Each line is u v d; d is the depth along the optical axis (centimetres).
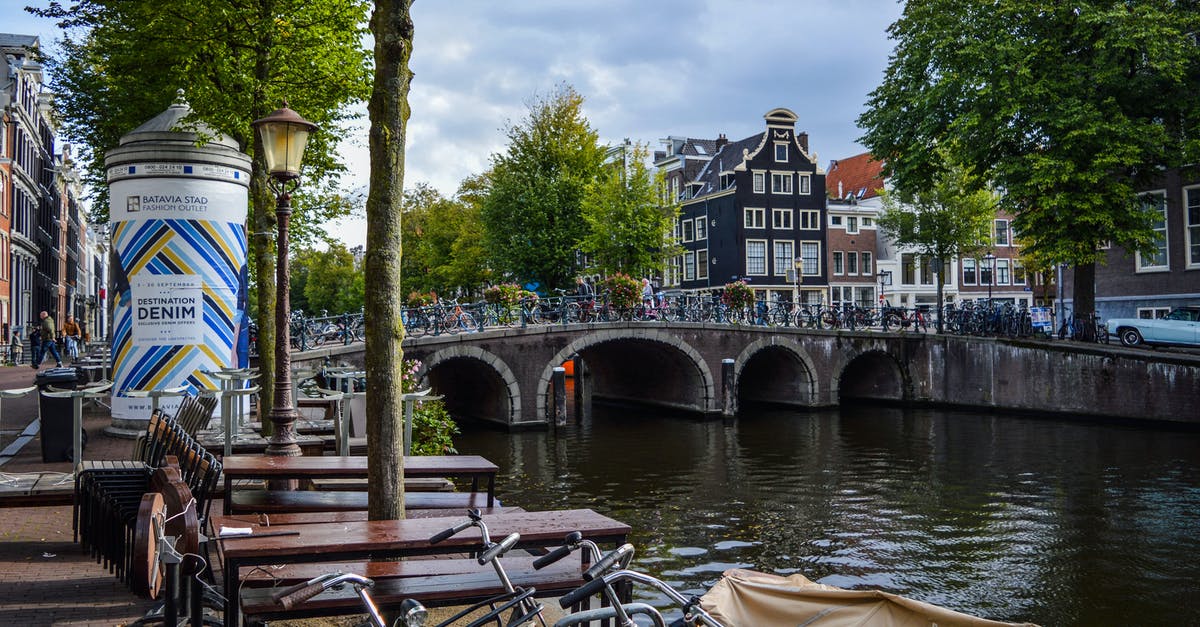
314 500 637
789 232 4800
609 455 2295
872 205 5500
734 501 1692
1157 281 3069
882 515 1560
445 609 541
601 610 295
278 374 842
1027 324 3027
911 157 2836
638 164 3572
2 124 3550
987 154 2767
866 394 3706
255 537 404
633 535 1425
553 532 432
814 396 3366
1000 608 1069
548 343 2894
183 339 1093
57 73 1966
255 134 1216
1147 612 1051
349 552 390
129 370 1102
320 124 1792
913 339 3450
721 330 3200
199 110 1205
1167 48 2322
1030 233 2730
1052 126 2492
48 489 754
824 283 4884
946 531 1442
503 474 2006
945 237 3691
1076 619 1028
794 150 4831
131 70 1480
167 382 1093
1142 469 1944
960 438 2512
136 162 1080
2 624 455
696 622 308
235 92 1333
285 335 846
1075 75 2511
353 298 6469
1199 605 1073
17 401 1728
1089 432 2541
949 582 1173
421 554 414
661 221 3584
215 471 545
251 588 407
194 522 436
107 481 573
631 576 299
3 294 3494
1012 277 5547
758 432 2769
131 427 1115
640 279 3378
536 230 3728
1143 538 1381
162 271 1087
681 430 2847
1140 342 2695
